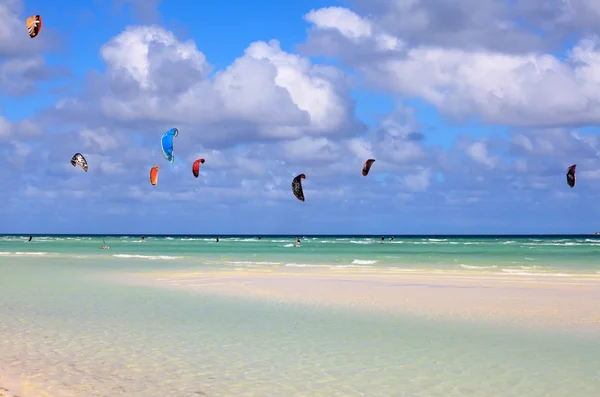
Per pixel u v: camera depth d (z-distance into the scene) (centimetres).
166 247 8062
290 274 2964
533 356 1105
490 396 859
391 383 921
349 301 1855
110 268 3406
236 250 6712
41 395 830
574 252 5925
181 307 1717
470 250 6619
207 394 856
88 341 1208
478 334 1309
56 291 2122
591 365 1037
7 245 9150
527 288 2238
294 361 1055
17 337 1241
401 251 6375
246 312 1614
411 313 1614
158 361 1044
